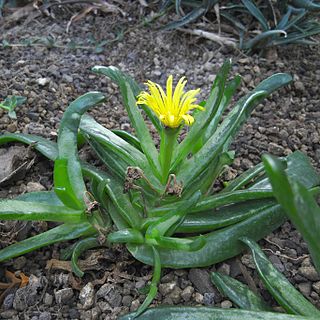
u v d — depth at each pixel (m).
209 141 0.26
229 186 0.28
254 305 0.24
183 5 0.43
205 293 0.25
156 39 0.42
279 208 0.26
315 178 0.28
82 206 0.25
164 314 0.22
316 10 0.40
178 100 0.23
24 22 0.44
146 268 0.26
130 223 0.25
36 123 0.34
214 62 0.41
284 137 0.34
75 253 0.25
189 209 0.23
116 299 0.25
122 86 0.25
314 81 0.40
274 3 0.41
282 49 0.42
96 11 0.44
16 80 0.37
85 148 0.32
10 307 0.25
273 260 0.27
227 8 0.41
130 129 0.34
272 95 0.37
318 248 0.19
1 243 0.27
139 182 0.26
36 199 0.27
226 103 0.27
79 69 0.39
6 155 0.31
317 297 0.25
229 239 0.26
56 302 0.25
